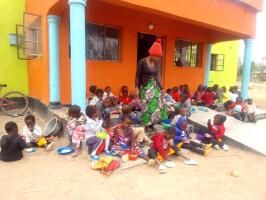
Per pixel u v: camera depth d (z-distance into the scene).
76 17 4.85
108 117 5.45
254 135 6.12
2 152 4.20
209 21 7.02
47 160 4.28
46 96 6.62
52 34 6.12
